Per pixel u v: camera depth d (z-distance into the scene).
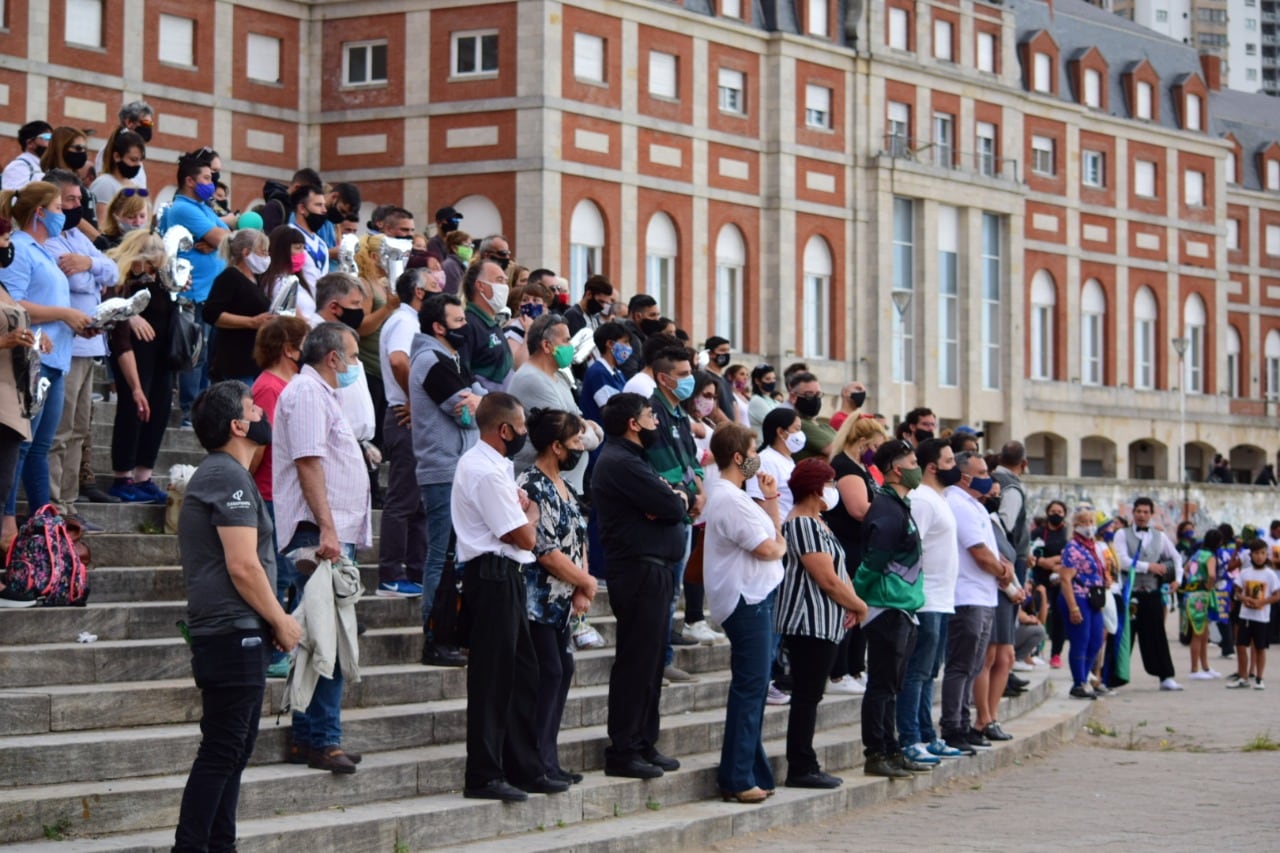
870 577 21.08
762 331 76.62
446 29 68.19
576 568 17.66
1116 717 31.38
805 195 77.81
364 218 69.00
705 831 18.17
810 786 20.25
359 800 16.61
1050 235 92.31
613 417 18.48
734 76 75.69
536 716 17.52
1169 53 103.19
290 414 16.69
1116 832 19.27
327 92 69.38
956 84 85.12
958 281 85.25
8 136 59.47
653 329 26.84
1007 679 27.97
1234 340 114.62
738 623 19.14
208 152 24.69
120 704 16.34
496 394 17.19
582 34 68.88
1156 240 99.69
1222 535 42.75
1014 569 25.92
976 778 23.33
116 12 62.34
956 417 85.31
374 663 19.36
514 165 67.25
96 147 61.75
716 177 74.50
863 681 24.64
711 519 19.20
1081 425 93.62
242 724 14.10
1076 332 94.06
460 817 16.55
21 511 20.14
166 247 22.09
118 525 20.75
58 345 18.70
